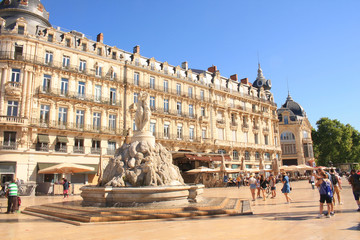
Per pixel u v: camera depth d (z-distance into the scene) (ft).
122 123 122.11
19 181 83.41
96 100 117.39
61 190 84.53
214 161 142.61
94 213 33.76
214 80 165.68
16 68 101.65
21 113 99.55
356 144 247.09
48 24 118.32
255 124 184.03
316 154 243.60
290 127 228.02
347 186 96.27
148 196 39.60
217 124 158.30
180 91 145.59
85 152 110.63
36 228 28.96
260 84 209.36
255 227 27.12
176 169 53.21
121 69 126.31
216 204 40.57
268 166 182.80
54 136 104.88
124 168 47.67
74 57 114.21
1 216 39.06
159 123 133.49
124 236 24.23
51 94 105.40
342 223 27.99
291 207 43.32
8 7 109.40
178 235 24.18
